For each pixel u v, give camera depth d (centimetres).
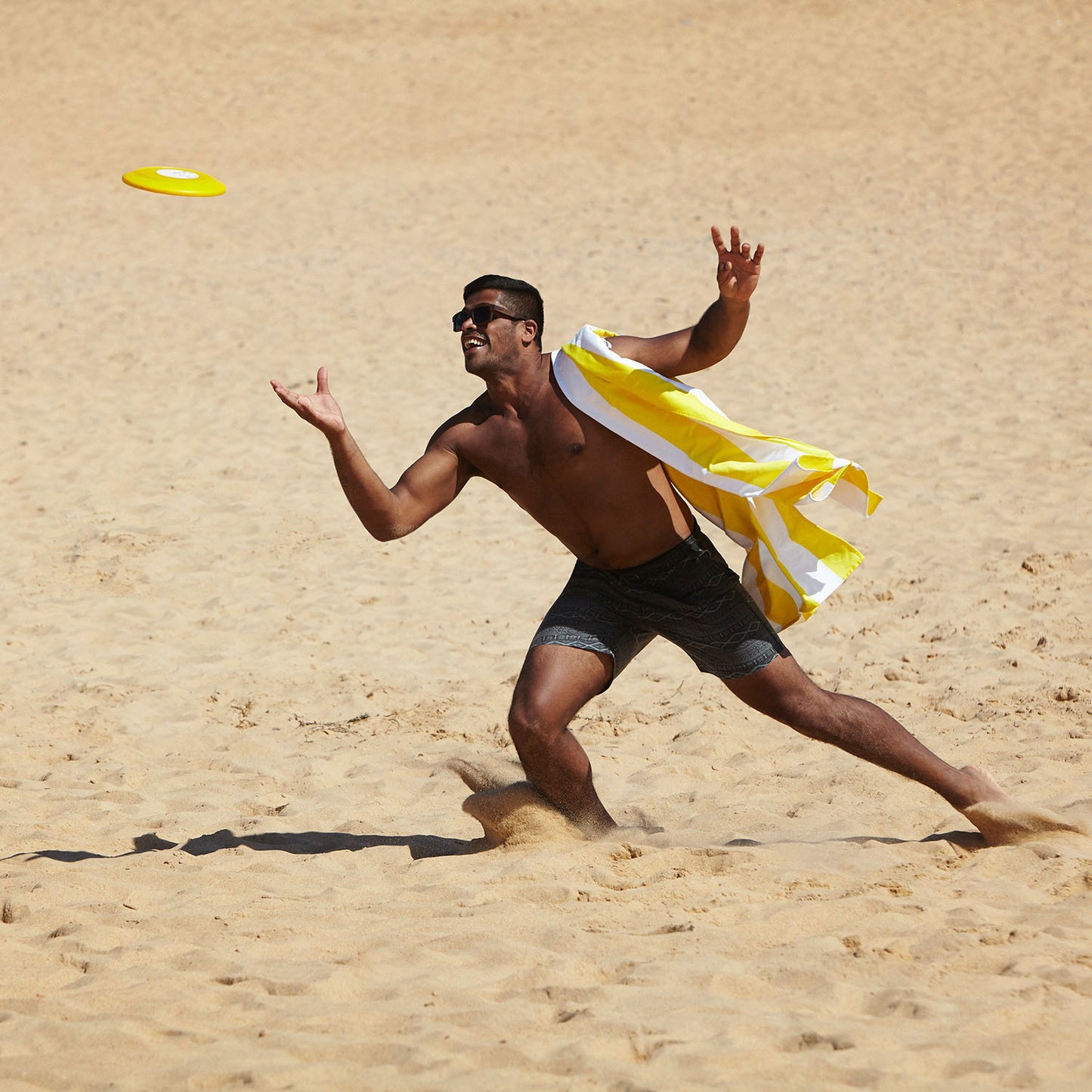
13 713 2612
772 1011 1240
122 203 8044
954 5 10175
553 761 1717
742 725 2400
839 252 6512
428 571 3547
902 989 1265
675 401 1656
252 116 9394
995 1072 1098
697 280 6162
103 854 1875
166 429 4684
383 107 9412
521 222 7312
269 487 4153
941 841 1705
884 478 4025
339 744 2425
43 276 6800
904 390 4819
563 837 1775
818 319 5672
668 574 1698
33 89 9906
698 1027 1198
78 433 4647
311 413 1593
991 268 6128
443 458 1714
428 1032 1206
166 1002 1295
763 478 1655
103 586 3419
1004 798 1706
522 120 9038
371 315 6003
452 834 1950
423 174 8281
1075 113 8338
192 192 1684
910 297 5847
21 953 1443
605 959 1391
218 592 3388
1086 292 5731
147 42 10538
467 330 1680
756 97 9088
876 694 2538
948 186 7400
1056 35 9569
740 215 7200
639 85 9425
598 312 5781
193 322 5997
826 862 1656
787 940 1426
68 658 2948
